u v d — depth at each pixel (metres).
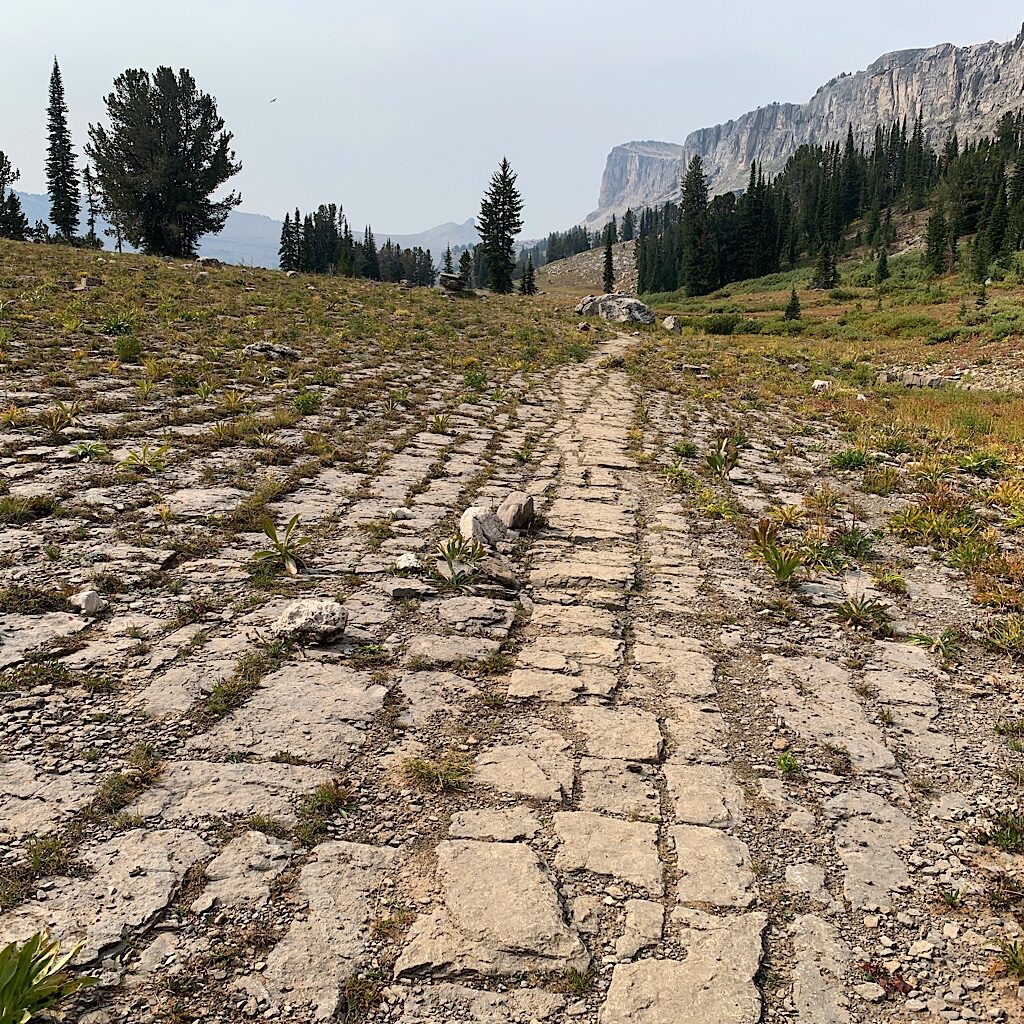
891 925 3.59
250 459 9.67
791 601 7.41
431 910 3.39
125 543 6.77
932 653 6.50
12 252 29.20
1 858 3.38
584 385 20.41
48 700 4.54
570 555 8.10
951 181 114.75
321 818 3.88
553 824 4.05
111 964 2.96
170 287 25.56
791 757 4.84
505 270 71.25
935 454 14.18
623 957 3.25
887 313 53.53
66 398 11.32
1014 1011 3.15
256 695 4.87
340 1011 2.89
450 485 9.94
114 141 48.00
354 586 6.62
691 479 11.46
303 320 23.28
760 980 3.23
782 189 140.12
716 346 33.06
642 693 5.48
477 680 5.42
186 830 3.70
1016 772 4.88
